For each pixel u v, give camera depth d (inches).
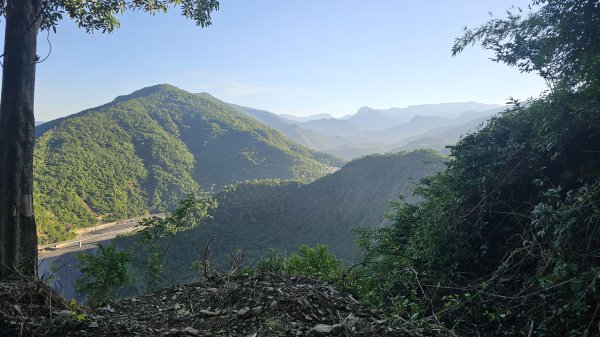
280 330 122.6
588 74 193.3
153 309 156.6
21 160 204.7
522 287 177.6
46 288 151.9
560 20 229.0
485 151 246.2
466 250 219.0
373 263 254.4
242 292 156.3
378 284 223.8
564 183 212.4
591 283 132.3
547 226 162.7
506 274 194.2
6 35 210.8
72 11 280.1
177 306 156.3
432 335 135.9
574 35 223.6
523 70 257.9
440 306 194.4
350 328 123.1
